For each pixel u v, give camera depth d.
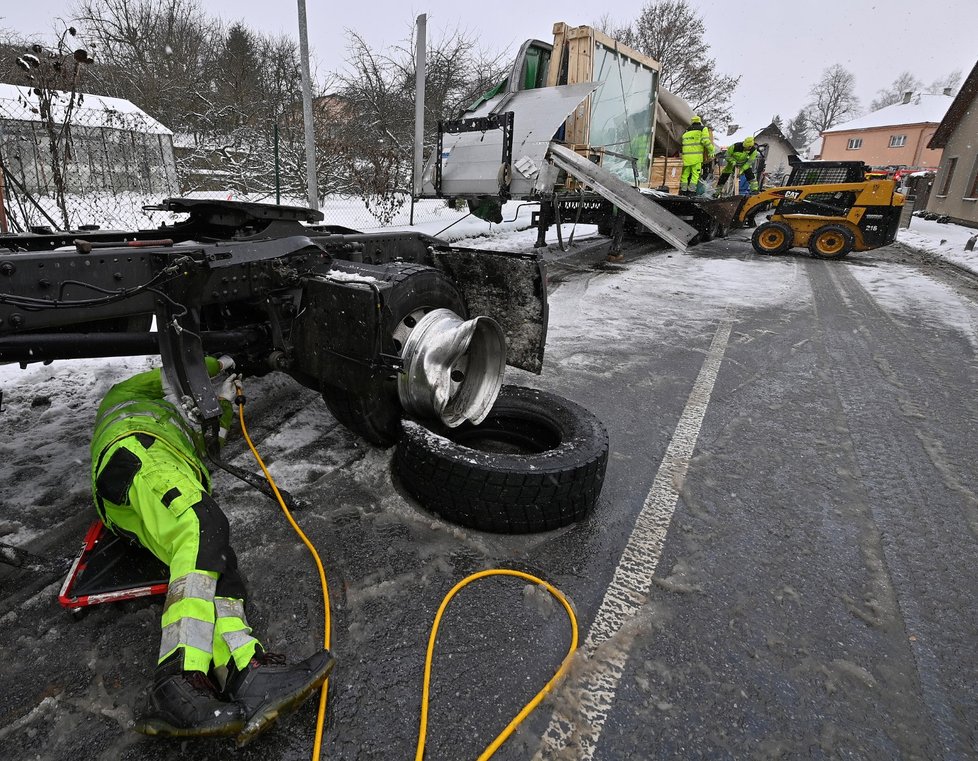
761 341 6.03
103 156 11.16
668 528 2.74
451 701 1.79
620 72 9.44
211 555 1.81
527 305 3.41
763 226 13.03
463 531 2.63
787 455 3.53
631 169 10.55
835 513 2.93
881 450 3.64
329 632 2.02
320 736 1.65
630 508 2.90
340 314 2.64
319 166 14.01
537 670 1.93
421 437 2.71
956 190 22.62
